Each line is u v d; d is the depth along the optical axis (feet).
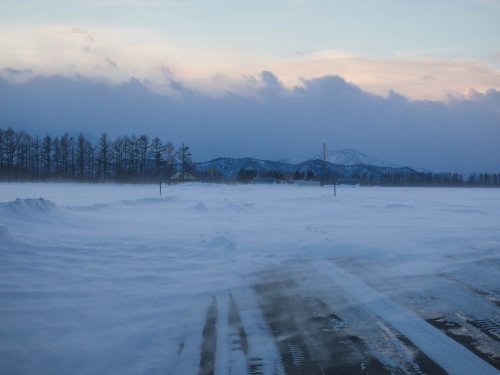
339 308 26.43
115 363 18.60
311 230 63.21
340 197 165.48
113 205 94.73
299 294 29.50
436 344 20.72
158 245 46.34
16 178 314.14
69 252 38.81
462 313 25.35
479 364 18.48
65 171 340.39
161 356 19.44
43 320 22.61
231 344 20.90
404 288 30.89
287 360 19.07
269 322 24.00
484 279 33.65
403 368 18.15
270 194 186.60
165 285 31.04
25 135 328.90
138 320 23.84
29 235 43.50
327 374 17.66
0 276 29.27
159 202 116.06
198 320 24.26
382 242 51.39
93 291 28.17
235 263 39.29
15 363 18.12
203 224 69.36
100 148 344.69
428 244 50.42
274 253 44.65
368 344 20.80
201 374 17.75
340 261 40.83
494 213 100.32
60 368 17.97
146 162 356.38
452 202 147.74
